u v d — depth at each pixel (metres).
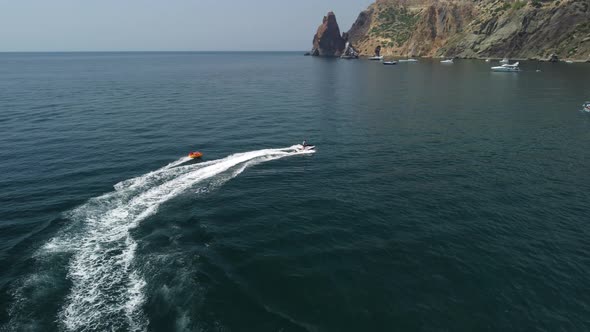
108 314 20.00
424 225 30.31
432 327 19.83
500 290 22.62
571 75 136.62
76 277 22.88
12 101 86.00
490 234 28.95
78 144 50.75
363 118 69.69
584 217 31.34
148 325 19.36
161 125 62.91
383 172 41.97
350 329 19.56
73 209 31.64
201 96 98.69
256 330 19.31
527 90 103.44
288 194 36.00
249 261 25.05
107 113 72.88
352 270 24.39
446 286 22.95
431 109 78.06
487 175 40.72
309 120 68.12
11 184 37.00
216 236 27.95
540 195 35.62
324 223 30.53
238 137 55.72
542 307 21.28
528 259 25.75
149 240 27.08
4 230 28.36
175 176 39.53
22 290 21.69
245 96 99.25
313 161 45.62
